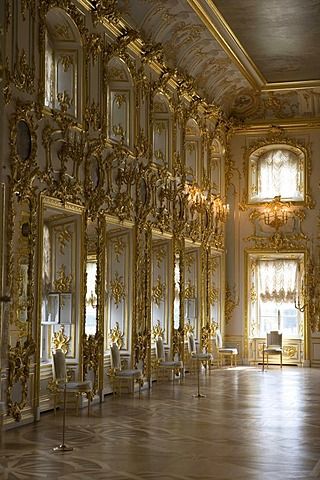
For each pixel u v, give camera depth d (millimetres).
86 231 14219
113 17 15000
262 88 23297
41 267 12398
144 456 9602
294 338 23766
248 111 24359
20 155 11961
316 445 10406
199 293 21547
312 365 23438
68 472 8695
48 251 14266
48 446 10211
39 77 12523
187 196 20203
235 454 9766
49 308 14164
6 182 11516
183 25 17969
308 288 23625
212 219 22688
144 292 17125
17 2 11938
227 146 24312
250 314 24125
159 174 18078
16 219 11812
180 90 19484
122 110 16594
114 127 16531
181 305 19688
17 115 11750
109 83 16281
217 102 23297
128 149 16375
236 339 24047
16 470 8789
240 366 23375
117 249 16641
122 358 16469
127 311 16547
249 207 24234
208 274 22172
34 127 12305
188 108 20344
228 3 16797
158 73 18125
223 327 23922
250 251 24078
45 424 11984
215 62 20875
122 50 15664
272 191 24344
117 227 16125
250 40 19312
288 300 23891
